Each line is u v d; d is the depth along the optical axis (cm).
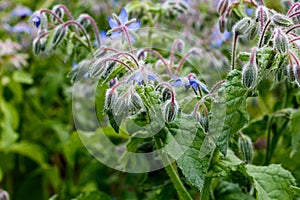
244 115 38
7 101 78
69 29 54
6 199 58
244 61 41
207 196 43
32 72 79
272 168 43
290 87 51
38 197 77
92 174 69
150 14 57
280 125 53
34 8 78
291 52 38
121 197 69
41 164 72
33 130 76
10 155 75
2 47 69
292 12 42
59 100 76
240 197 47
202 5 63
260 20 41
